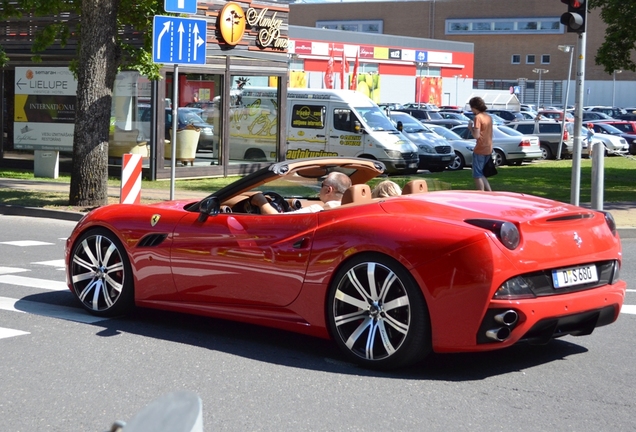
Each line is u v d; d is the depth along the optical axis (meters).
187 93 21.14
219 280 6.18
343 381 5.25
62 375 5.36
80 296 7.08
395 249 5.22
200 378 5.30
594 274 5.55
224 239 6.14
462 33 94.12
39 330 6.53
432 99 72.38
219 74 21.67
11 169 22.62
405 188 6.58
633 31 21.44
